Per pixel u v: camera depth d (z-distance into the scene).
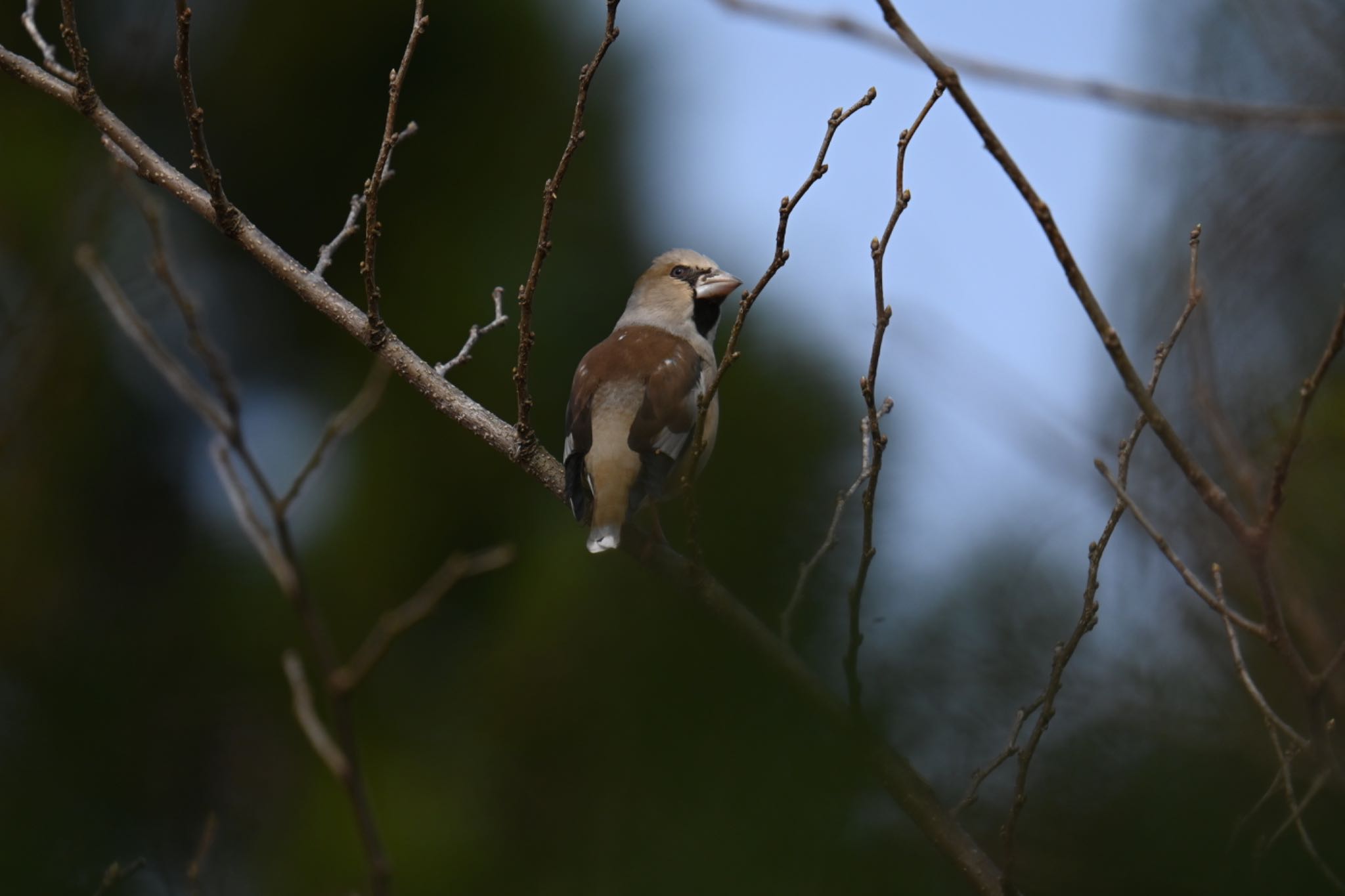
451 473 12.68
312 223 14.23
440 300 13.07
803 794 9.97
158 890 12.76
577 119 7.38
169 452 14.28
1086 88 8.23
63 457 13.64
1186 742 9.00
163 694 13.44
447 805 11.67
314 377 14.21
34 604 13.41
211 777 13.37
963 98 5.72
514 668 11.59
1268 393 11.62
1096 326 5.82
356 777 7.25
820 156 6.89
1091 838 8.91
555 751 11.20
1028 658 9.94
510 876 11.01
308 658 12.84
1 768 12.89
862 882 9.51
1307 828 8.12
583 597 11.46
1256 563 5.84
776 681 10.43
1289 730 6.79
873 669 10.18
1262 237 12.59
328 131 14.02
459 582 12.45
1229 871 8.23
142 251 13.86
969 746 9.68
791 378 11.84
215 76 13.98
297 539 13.16
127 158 8.64
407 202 13.59
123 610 13.80
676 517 11.37
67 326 13.35
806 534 11.22
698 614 11.00
